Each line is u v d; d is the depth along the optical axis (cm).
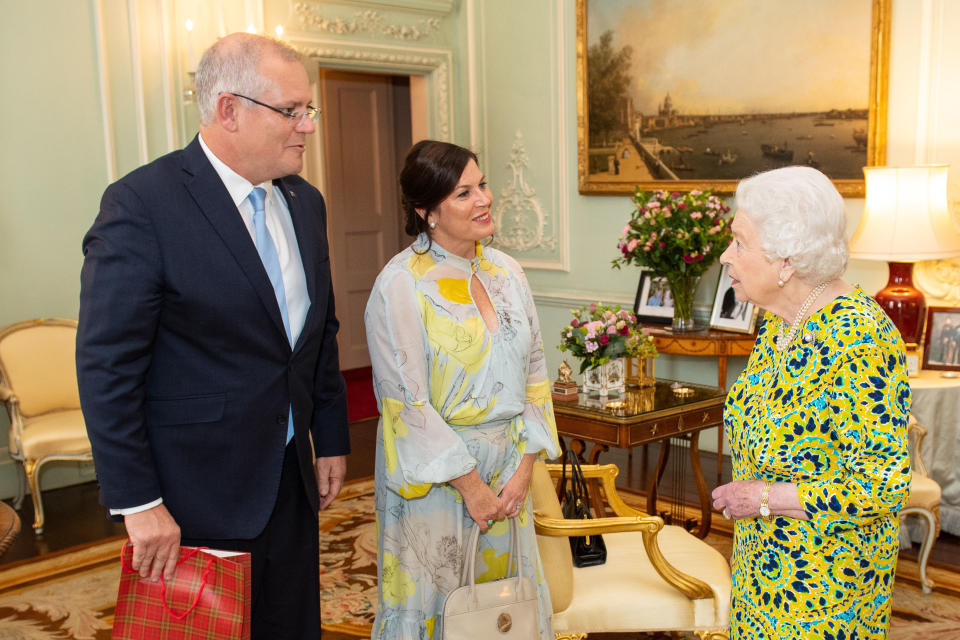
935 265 440
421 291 219
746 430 179
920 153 446
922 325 411
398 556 222
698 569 266
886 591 174
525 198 664
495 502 217
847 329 165
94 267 176
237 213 190
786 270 172
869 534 168
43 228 514
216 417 189
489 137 684
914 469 366
